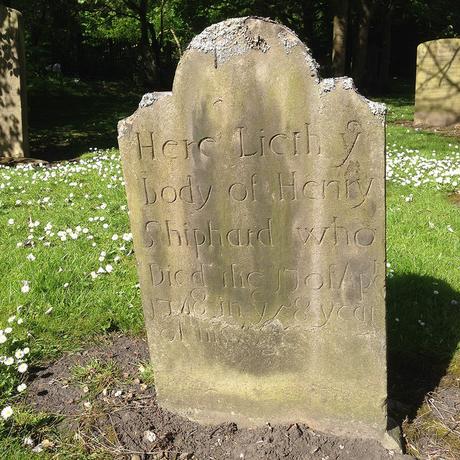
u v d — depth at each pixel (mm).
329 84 1025
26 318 1568
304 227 1115
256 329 1197
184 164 1120
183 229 1163
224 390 1248
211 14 8711
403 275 1807
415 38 11508
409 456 1124
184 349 1240
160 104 1093
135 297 1711
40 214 2484
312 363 1188
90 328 1578
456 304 1638
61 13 9133
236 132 1085
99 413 1256
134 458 1134
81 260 1937
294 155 1078
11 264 1901
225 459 1143
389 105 6992
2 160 4074
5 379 1329
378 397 1165
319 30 10047
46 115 6477
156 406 1293
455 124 5215
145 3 8203
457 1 9516
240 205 1128
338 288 1132
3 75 4113
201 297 1200
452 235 2186
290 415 1232
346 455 1141
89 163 3748
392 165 3309
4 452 1116
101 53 10062
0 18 4035
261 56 1039
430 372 1394
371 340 1142
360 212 1076
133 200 1158
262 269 1159
